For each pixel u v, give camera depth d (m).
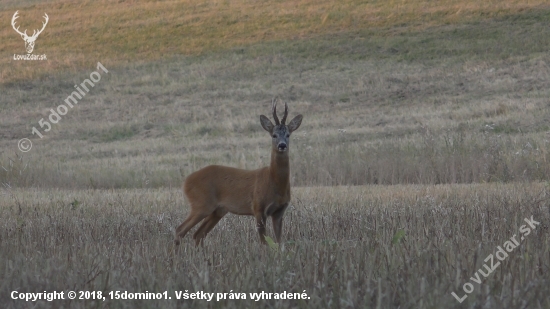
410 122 99.12
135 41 159.50
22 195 59.09
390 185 61.81
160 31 164.25
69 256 28.47
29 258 28.30
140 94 130.88
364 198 47.75
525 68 121.75
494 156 64.88
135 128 112.62
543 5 150.88
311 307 21.38
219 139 99.31
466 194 47.56
